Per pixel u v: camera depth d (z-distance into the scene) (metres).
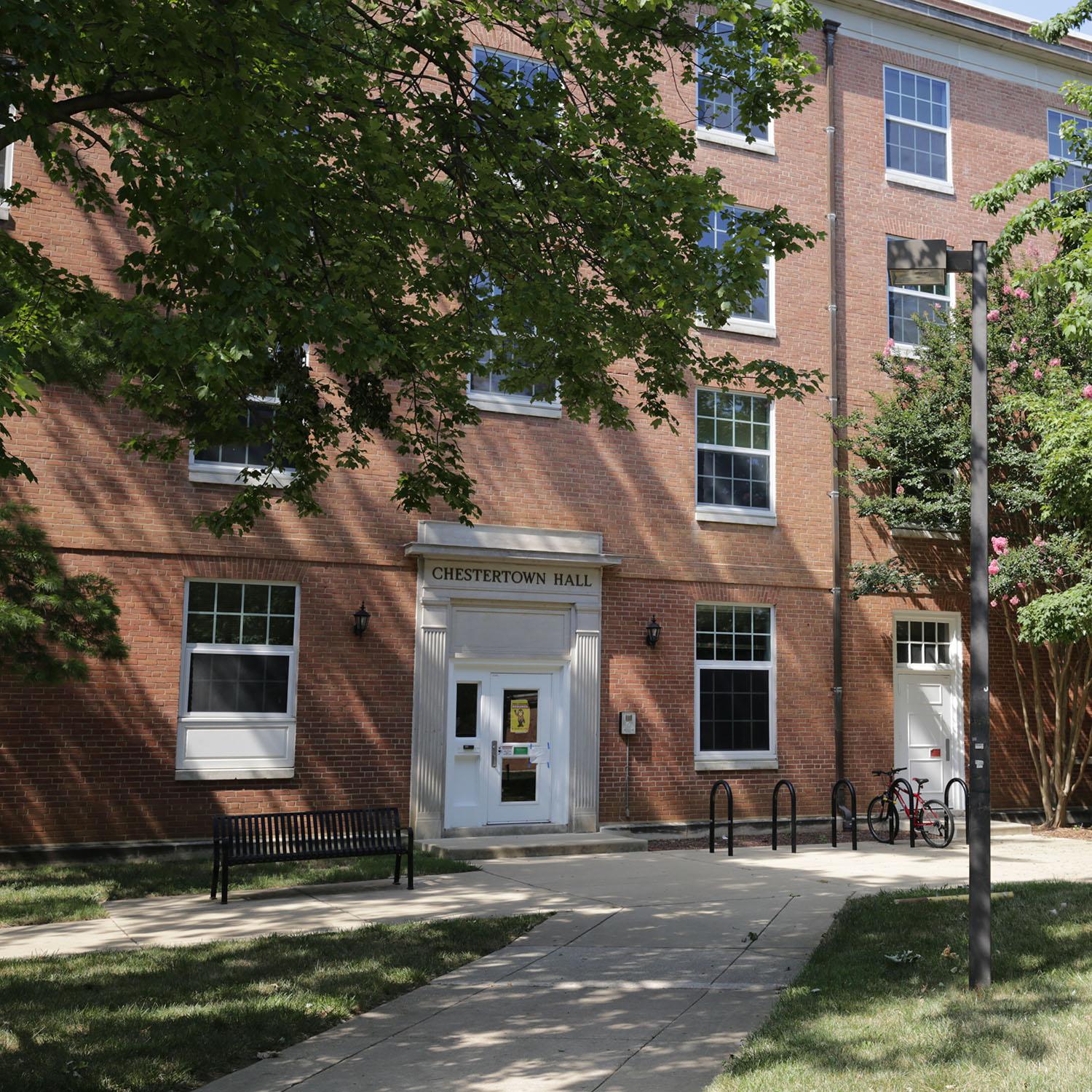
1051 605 14.52
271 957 8.32
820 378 9.84
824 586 18.44
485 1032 6.62
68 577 12.80
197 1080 5.80
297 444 10.27
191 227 6.86
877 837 16.56
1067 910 9.88
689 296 8.56
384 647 15.39
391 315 9.79
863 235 19.48
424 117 8.96
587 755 16.34
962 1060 5.62
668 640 17.19
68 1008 6.88
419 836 15.18
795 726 17.94
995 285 18.45
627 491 17.16
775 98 9.45
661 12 9.13
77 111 6.80
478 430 16.28
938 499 17.81
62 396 13.91
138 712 13.98
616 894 11.42
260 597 14.98
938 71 20.70
